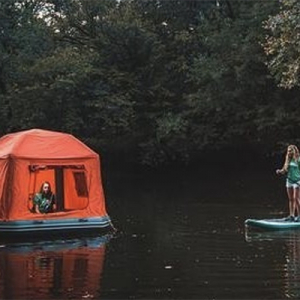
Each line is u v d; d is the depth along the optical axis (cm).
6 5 3194
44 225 1551
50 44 3388
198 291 992
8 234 1520
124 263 1205
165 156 3494
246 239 1446
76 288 1018
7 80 3272
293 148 1664
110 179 3195
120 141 3656
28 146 1623
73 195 1648
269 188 2556
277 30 2398
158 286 1027
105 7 3538
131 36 3422
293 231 1555
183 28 3547
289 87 2291
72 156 1650
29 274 1118
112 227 1638
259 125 3109
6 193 1556
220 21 3338
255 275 1091
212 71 3078
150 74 3516
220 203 2125
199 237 1482
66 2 3553
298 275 1085
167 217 1822
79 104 3247
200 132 3384
